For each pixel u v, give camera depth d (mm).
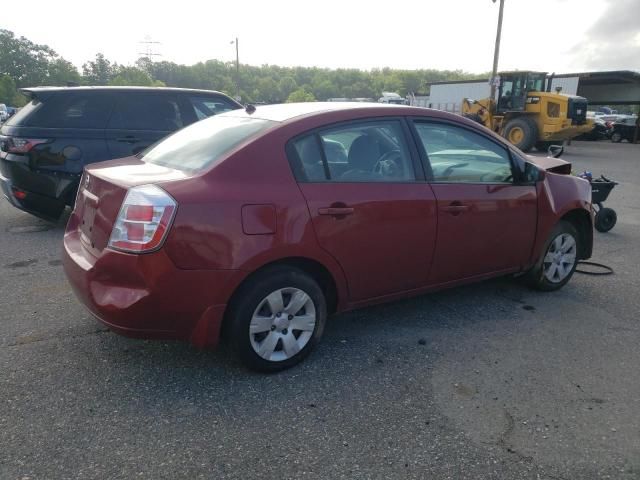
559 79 30844
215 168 3078
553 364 3551
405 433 2783
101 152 6453
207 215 2910
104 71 101750
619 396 3188
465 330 4039
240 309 3092
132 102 6723
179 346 3633
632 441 2768
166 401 3002
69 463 2484
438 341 3846
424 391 3184
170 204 2846
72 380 3188
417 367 3463
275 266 3203
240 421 2842
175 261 2855
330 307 3615
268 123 3416
